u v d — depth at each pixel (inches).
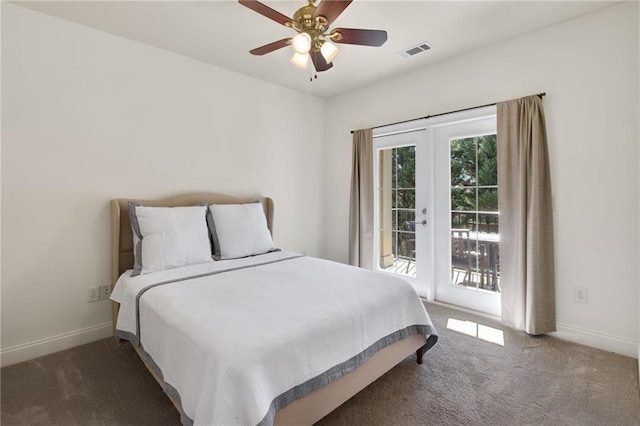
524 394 69.4
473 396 68.9
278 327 54.1
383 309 71.1
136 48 104.3
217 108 125.7
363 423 60.9
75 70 92.7
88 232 96.3
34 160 86.7
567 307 95.3
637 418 61.8
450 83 119.6
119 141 101.4
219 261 104.2
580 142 92.2
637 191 84.1
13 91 83.0
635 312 85.3
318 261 104.8
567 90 94.0
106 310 99.8
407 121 133.1
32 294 87.2
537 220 95.5
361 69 129.1
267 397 46.3
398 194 142.5
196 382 47.9
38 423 61.2
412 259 138.3
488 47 109.3
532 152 96.7
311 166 163.5
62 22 90.2
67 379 76.2
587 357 85.0
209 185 124.4
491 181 114.1
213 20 92.0
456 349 89.9
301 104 157.6
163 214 97.7
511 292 104.6
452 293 126.2
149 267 90.2
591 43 89.8
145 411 64.9
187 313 59.4
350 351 61.5
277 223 149.2
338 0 63.3
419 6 85.1
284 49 110.8
